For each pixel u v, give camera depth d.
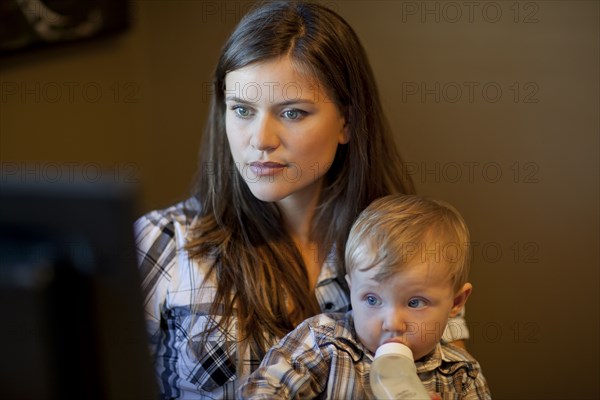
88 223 0.52
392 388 0.89
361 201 1.17
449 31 1.61
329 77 1.04
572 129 1.63
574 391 1.75
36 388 0.55
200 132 1.76
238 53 1.02
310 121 1.02
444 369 1.05
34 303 0.52
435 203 1.05
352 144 1.15
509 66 1.61
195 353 1.11
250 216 1.16
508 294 1.71
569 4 1.58
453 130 1.65
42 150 1.69
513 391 1.76
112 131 1.75
